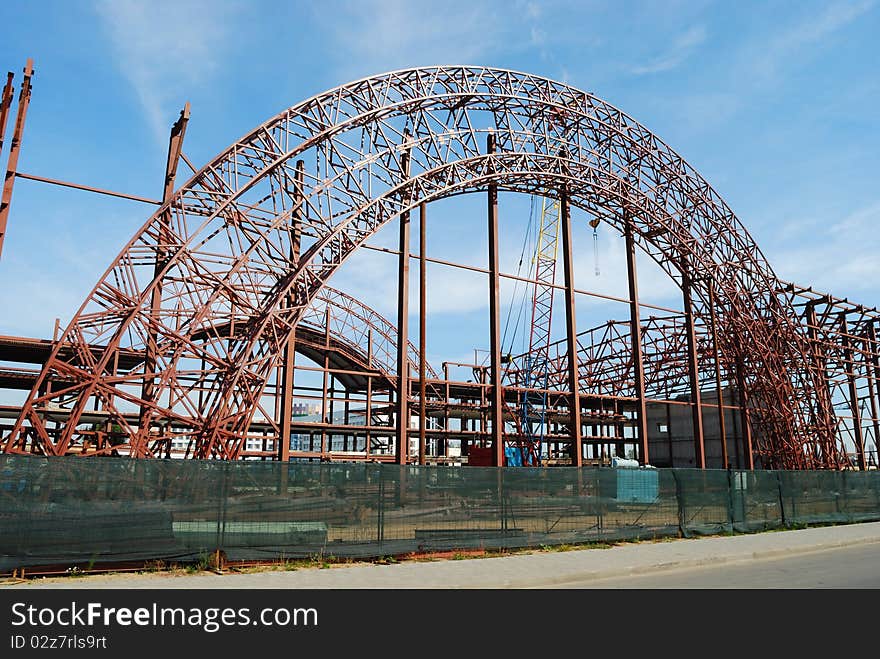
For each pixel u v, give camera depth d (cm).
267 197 2811
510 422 4947
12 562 1291
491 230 3578
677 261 4353
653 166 4188
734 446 5388
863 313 5566
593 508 1991
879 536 2239
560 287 3828
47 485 1338
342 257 2920
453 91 3362
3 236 2391
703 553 1764
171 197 2592
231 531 1491
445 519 1736
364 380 4728
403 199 3212
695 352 4359
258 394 2698
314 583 1310
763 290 4722
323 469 1611
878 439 5675
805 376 4969
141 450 2472
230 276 2691
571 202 3988
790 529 2486
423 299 3291
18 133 2483
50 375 2914
